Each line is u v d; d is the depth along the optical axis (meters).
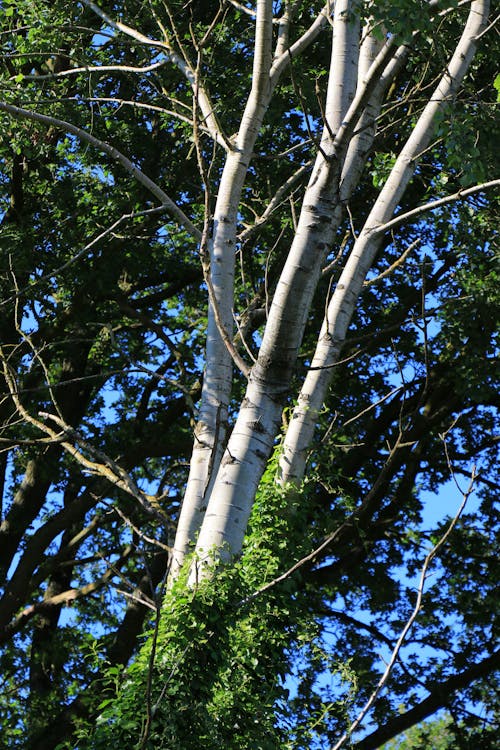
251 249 14.80
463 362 14.70
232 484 6.95
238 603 7.13
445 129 7.73
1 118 12.74
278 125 14.18
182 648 7.09
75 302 15.86
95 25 14.35
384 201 9.42
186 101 13.84
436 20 9.22
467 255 13.51
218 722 7.55
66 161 15.93
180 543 7.89
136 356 18.00
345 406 16.78
